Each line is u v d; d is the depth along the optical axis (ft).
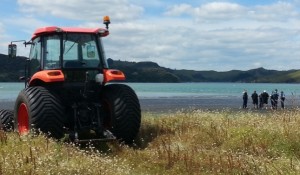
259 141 31.22
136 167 26.23
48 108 30.01
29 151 24.14
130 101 32.50
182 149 30.50
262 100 114.11
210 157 27.22
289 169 23.56
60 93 33.17
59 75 31.35
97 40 34.71
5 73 634.84
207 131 35.45
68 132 31.12
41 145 26.09
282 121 37.47
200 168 25.39
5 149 24.91
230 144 31.53
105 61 34.91
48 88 33.30
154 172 25.09
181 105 133.28
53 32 33.50
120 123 32.01
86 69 33.78
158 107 118.52
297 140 30.17
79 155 25.36
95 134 33.83
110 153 29.99
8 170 20.68
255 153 29.17
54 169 21.44
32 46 37.40
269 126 34.86
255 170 24.17
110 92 33.27
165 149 29.17
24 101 30.71
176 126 38.81
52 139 28.50
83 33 34.17
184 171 25.13
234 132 33.86
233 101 173.27
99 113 32.91
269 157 27.96
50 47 33.78
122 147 31.14
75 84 33.45
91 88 33.83
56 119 30.12
